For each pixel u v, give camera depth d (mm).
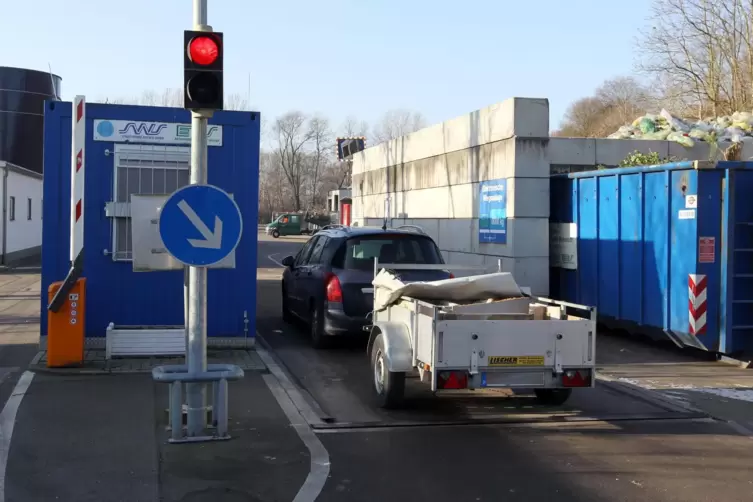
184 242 6023
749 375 9617
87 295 9719
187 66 6059
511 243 14203
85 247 9703
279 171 94938
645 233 11375
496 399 8141
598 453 6199
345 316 10180
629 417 7355
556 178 14305
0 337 11250
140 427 6594
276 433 6566
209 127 9898
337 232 11156
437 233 18688
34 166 38156
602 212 12617
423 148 19766
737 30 30344
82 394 7703
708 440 6617
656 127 20297
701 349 10844
